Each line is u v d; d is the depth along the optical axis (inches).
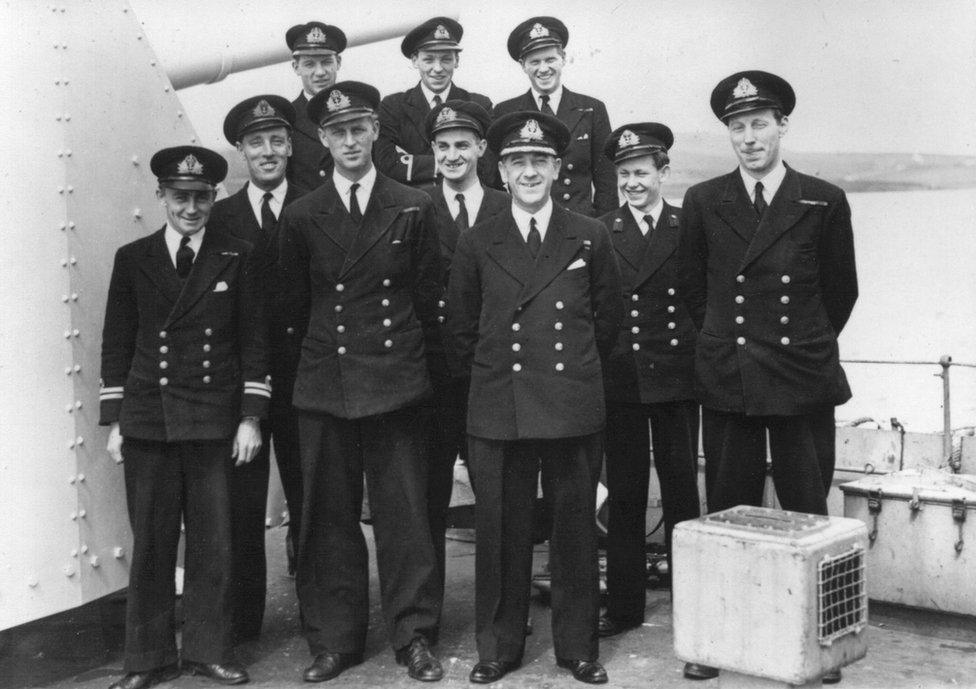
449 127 159.3
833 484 187.5
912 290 273.6
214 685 141.9
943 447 190.1
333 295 144.3
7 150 141.6
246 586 159.9
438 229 159.2
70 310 147.3
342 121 141.9
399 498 146.6
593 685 137.8
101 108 154.1
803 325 141.3
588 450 140.3
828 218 140.9
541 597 176.2
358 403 141.6
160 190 145.7
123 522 155.3
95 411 151.0
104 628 169.3
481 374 140.8
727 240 143.6
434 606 147.9
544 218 142.6
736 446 146.0
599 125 189.9
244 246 148.3
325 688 139.9
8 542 140.3
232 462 147.3
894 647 152.9
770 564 112.9
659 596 177.3
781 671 112.5
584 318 139.9
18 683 145.8
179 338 142.9
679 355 159.9
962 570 154.6
